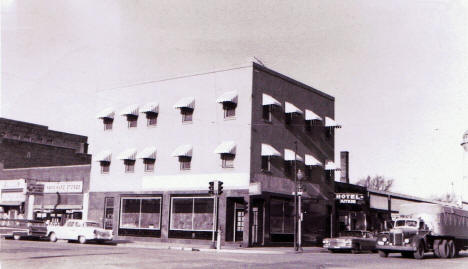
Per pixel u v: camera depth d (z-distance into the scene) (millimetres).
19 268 16016
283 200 37188
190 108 37656
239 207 35469
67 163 60406
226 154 35469
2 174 51406
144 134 40188
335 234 42750
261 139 35531
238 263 19953
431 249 27953
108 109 42344
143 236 38688
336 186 44406
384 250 28031
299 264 20469
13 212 49031
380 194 49812
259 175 34906
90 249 26234
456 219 30125
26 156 56219
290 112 37750
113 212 40781
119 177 41062
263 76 36344
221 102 35906
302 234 38750
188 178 37062
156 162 39062
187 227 36500
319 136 42188
